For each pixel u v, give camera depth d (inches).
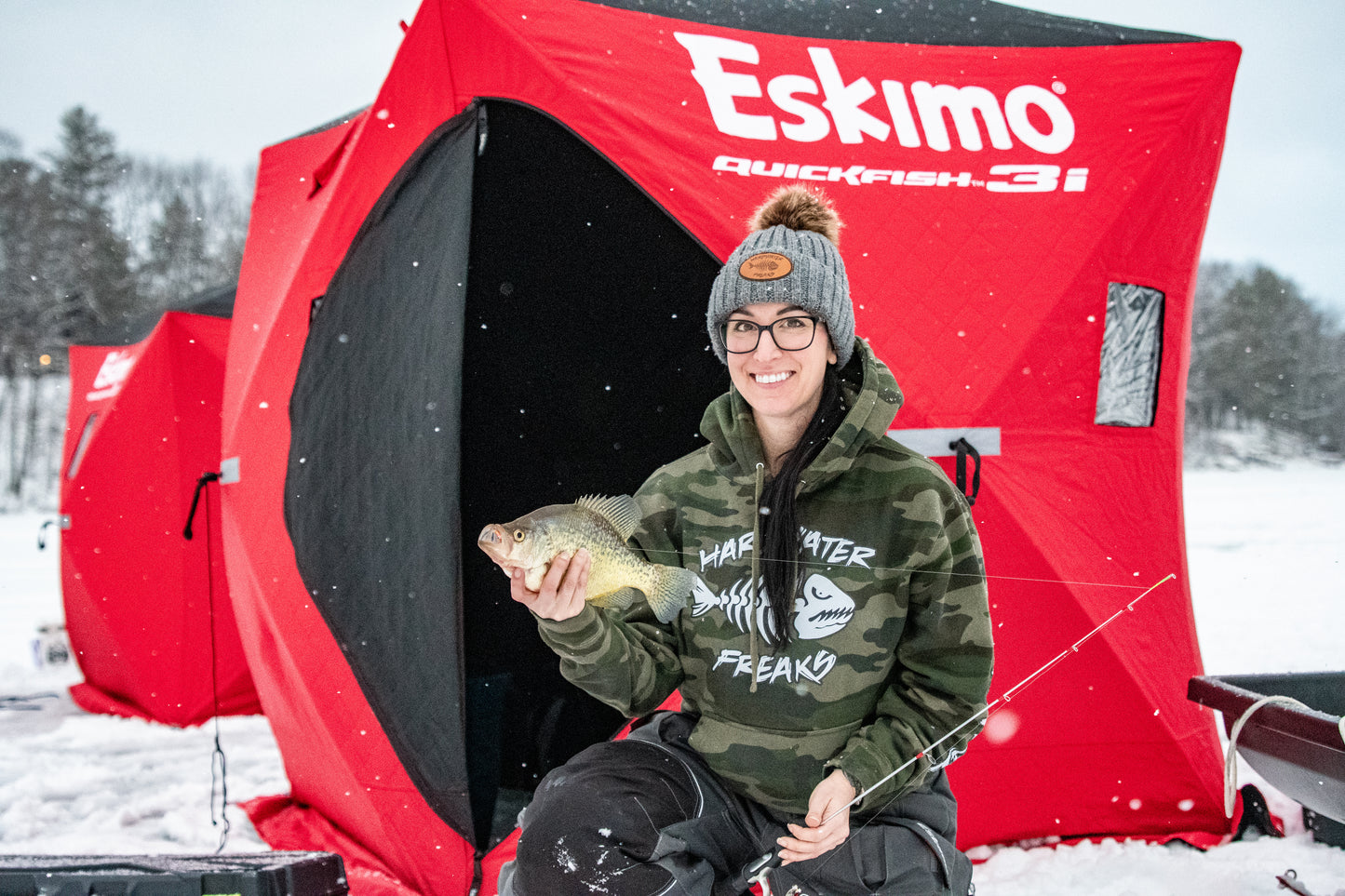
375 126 131.6
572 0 130.0
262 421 150.9
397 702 122.5
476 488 136.6
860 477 79.3
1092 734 130.6
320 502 131.6
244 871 68.3
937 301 129.3
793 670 76.6
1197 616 321.1
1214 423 2199.8
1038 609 128.6
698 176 124.8
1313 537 581.0
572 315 136.3
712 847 76.1
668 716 84.3
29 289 1502.2
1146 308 141.4
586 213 132.1
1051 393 132.7
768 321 79.4
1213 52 147.2
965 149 135.7
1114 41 151.0
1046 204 136.2
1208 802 132.9
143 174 1733.5
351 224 137.8
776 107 130.9
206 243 1744.6
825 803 67.2
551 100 123.3
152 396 232.5
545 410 137.6
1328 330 2236.7
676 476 87.2
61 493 269.4
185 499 231.0
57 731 220.8
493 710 134.3
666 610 73.2
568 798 72.7
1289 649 262.5
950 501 78.0
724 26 137.9
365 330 131.0
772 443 84.4
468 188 122.9
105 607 232.8
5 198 1514.5
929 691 75.2
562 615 68.3
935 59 140.4
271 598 142.5
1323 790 84.5
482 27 122.4
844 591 76.5
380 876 125.6
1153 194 140.9
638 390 139.2
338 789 138.9
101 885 68.7
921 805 76.3
